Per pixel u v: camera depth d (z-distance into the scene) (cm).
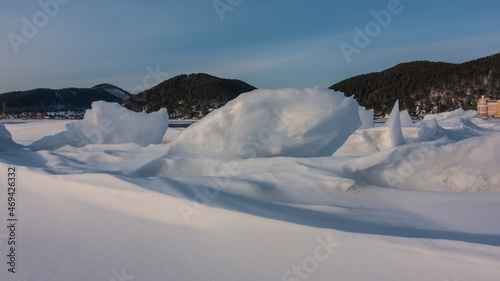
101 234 259
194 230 257
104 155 454
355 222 263
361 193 342
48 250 237
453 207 300
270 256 215
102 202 305
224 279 196
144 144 763
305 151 490
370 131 914
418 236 235
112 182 316
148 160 421
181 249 233
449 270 185
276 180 360
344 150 829
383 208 303
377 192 345
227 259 216
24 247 241
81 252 233
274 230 244
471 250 195
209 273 203
